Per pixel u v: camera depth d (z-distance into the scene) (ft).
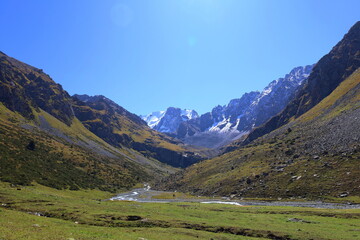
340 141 421.59
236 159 595.88
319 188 328.49
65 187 424.05
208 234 142.82
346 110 559.79
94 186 531.50
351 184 310.24
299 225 171.73
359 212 209.97
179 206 276.21
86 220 159.74
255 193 382.01
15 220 126.52
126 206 231.09
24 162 439.63
